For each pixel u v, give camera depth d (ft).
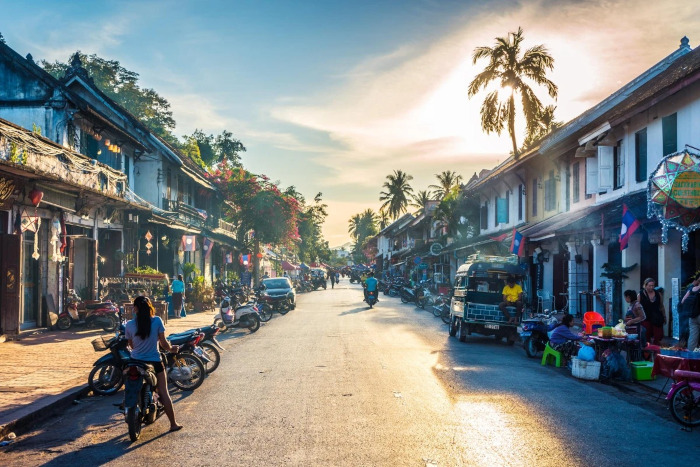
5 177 47.91
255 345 52.95
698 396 25.68
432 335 61.98
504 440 22.98
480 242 98.99
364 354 46.57
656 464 20.30
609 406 29.25
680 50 68.80
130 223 81.10
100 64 183.01
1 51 66.23
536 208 91.45
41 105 66.59
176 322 73.77
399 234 242.99
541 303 84.28
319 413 27.20
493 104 113.91
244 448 22.08
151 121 192.54
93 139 74.95
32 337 52.65
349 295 157.07
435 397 30.68
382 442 22.63
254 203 137.69
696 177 38.70
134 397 23.65
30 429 25.85
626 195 60.54
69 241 63.77
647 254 57.93
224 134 230.27
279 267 234.17
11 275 50.42
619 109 58.70
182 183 116.57
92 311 58.59
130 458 21.29
